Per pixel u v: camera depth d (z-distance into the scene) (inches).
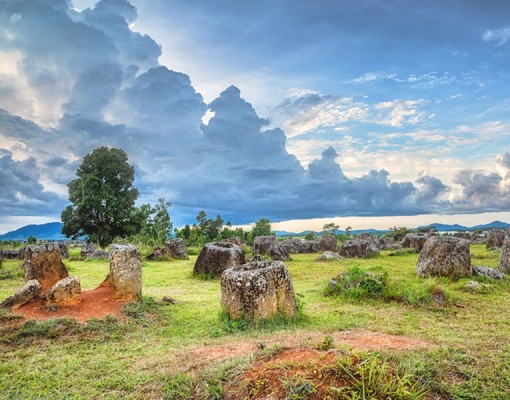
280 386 140.7
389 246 1111.0
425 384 141.6
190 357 197.5
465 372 154.8
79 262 850.8
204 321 299.3
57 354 228.4
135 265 345.4
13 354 229.3
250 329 264.7
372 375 138.5
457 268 466.6
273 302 287.3
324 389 135.0
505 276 462.0
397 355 160.4
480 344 202.1
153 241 1551.4
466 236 1332.4
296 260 835.4
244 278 285.7
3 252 1040.8
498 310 313.6
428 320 285.9
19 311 299.9
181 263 824.9
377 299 360.8
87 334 262.7
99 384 178.5
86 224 1572.3
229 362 170.2
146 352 225.5
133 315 305.1
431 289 353.7
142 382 174.6
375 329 259.4
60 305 306.5
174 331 276.4
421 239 952.3
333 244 1088.2
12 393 176.1
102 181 1553.9
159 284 518.3
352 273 409.7
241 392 143.6
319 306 346.0
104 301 327.0
